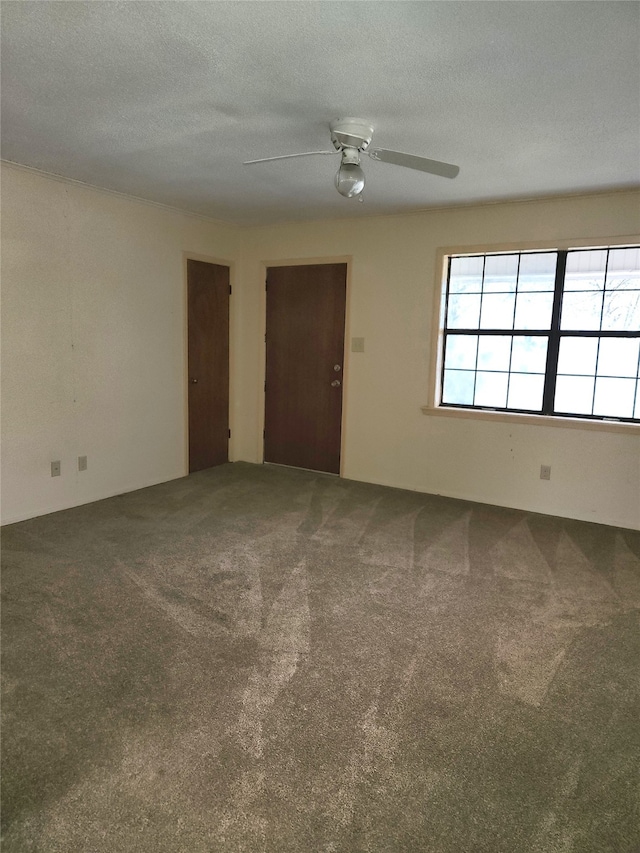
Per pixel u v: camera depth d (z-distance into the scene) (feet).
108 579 9.56
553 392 13.66
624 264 12.61
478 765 5.74
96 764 5.60
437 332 14.52
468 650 7.77
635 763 5.83
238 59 6.61
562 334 13.41
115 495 14.26
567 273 13.23
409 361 15.03
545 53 6.32
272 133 9.04
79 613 8.43
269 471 17.13
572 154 9.75
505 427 14.02
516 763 5.78
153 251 14.46
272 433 17.81
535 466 13.76
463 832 4.98
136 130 8.98
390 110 7.99
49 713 6.30
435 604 9.02
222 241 16.65
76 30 6.03
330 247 15.79
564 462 13.42
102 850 4.69
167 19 5.78
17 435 11.90
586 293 13.08
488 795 5.38
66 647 7.55
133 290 14.05
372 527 12.45
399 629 8.25
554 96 7.44
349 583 9.68
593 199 12.40
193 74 7.01
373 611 8.75
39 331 12.05
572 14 5.53
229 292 17.22
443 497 14.87
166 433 15.61
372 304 15.34
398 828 5.00
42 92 7.59
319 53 6.42
